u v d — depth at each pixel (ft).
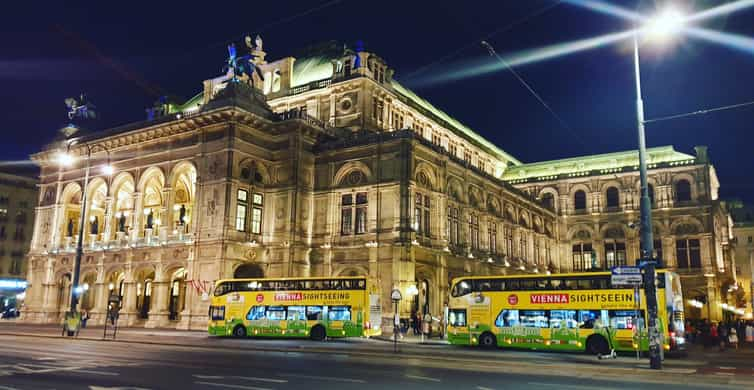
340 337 134.21
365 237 167.53
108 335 134.51
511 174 311.27
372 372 68.44
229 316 137.59
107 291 184.03
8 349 91.91
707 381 66.44
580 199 286.87
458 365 79.66
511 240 235.40
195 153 172.86
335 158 178.29
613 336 103.71
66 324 130.82
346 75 198.70
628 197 274.98
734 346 148.05
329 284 130.93
